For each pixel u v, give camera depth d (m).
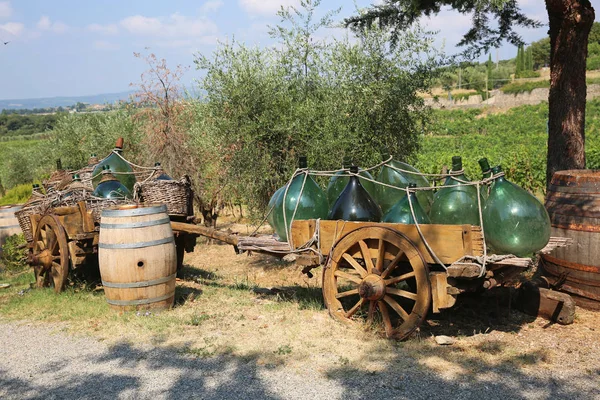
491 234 4.85
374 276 5.12
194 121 11.61
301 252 5.74
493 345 4.86
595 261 5.76
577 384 4.04
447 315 5.82
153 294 6.23
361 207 5.52
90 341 5.38
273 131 8.34
